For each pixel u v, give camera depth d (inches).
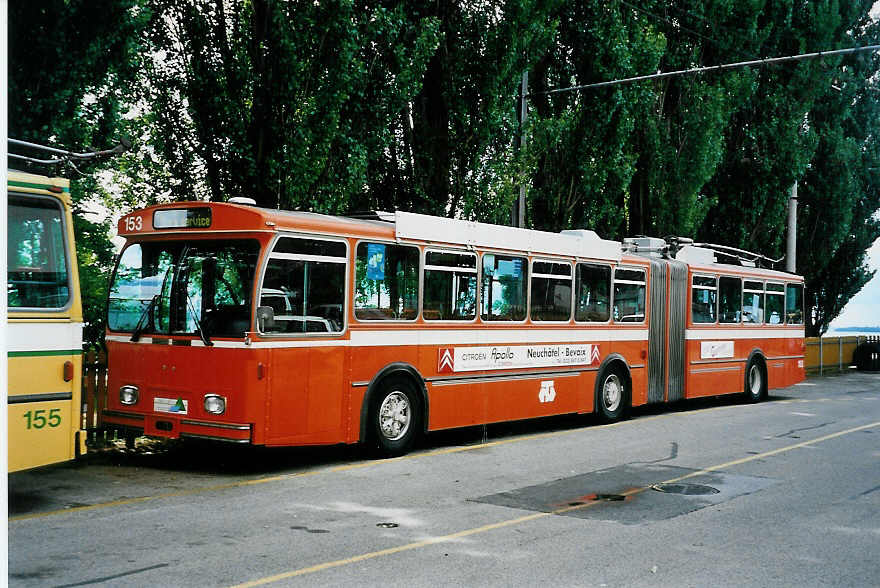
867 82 1277.1
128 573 238.1
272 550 265.3
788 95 1102.4
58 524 296.0
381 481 383.6
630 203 973.8
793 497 363.9
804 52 1092.5
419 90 628.1
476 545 276.7
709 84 992.2
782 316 852.0
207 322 387.9
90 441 459.5
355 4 611.8
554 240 561.3
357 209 690.2
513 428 584.1
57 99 433.7
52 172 330.6
